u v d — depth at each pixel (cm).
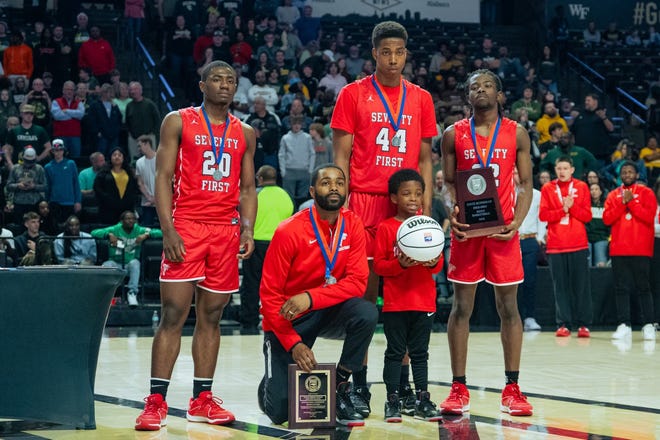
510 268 508
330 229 473
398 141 504
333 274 471
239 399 543
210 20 1703
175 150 475
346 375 471
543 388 588
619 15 2138
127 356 741
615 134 1712
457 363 510
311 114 1482
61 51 1530
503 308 511
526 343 881
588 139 1516
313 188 465
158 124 1347
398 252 469
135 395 552
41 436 432
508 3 2273
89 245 1052
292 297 454
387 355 484
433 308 488
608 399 544
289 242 464
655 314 1062
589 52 2003
